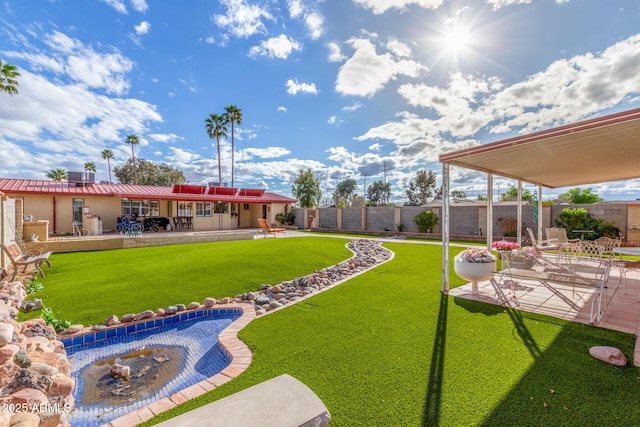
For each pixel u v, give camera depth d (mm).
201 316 4727
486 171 7340
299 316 4246
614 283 5984
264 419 1544
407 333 3594
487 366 2805
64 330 3820
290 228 24219
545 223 13281
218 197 20344
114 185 19172
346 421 2084
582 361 2867
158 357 3619
